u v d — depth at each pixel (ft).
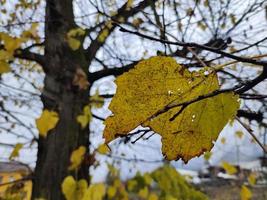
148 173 13.41
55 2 12.89
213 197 16.74
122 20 11.49
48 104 12.25
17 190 12.60
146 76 2.78
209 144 2.79
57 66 12.50
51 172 11.50
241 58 2.50
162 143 2.83
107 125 2.74
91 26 13.41
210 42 12.71
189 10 12.17
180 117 2.81
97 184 9.17
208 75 2.78
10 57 10.52
